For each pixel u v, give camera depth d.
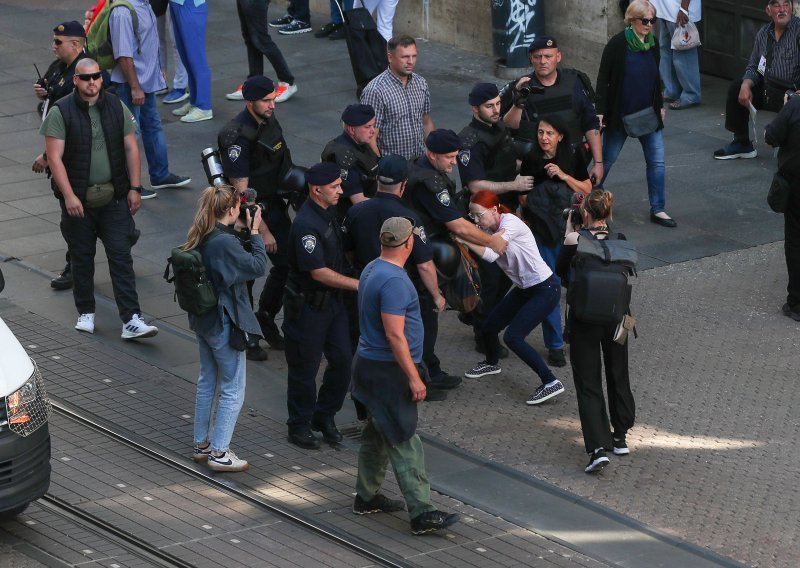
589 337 33.66
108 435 35.47
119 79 52.41
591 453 33.59
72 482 33.00
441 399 37.84
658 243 48.47
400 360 29.72
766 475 33.62
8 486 29.36
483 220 37.47
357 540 30.45
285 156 39.75
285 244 40.22
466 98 64.06
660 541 30.61
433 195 35.88
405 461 30.41
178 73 64.62
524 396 38.22
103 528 30.86
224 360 33.09
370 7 64.25
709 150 57.06
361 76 63.16
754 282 45.28
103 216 40.81
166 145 58.53
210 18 79.00
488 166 40.28
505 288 40.25
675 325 42.28
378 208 34.62
